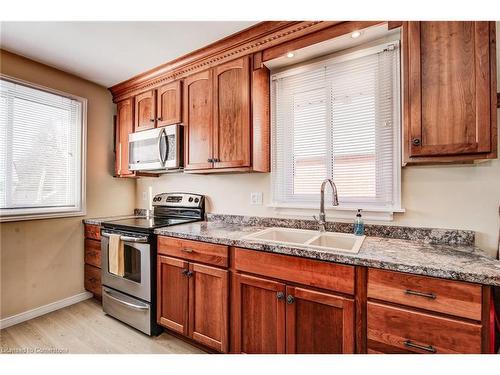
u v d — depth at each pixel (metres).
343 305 1.27
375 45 1.73
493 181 1.43
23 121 2.32
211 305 1.73
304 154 2.05
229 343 1.65
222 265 1.67
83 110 2.74
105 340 1.99
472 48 1.22
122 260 2.18
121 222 2.40
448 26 1.26
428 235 1.57
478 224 1.46
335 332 1.30
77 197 2.70
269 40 1.89
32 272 2.34
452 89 1.25
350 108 1.85
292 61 2.01
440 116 1.27
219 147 2.13
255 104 2.00
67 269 2.60
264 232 1.88
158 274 2.02
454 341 1.05
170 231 1.94
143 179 3.21
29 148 2.37
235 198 2.42
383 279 1.19
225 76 2.12
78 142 2.71
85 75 2.67
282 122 2.15
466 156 1.25
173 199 2.78
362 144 1.80
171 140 2.37
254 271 1.54
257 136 2.03
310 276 1.36
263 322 1.52
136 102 2.77
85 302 2.67
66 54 2.25
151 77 2.59
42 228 2.42
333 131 1.91
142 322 2.06
